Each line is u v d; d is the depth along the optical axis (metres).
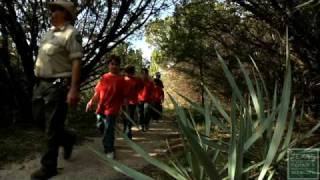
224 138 4.01
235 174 2.89
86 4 11.65
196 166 3.03
